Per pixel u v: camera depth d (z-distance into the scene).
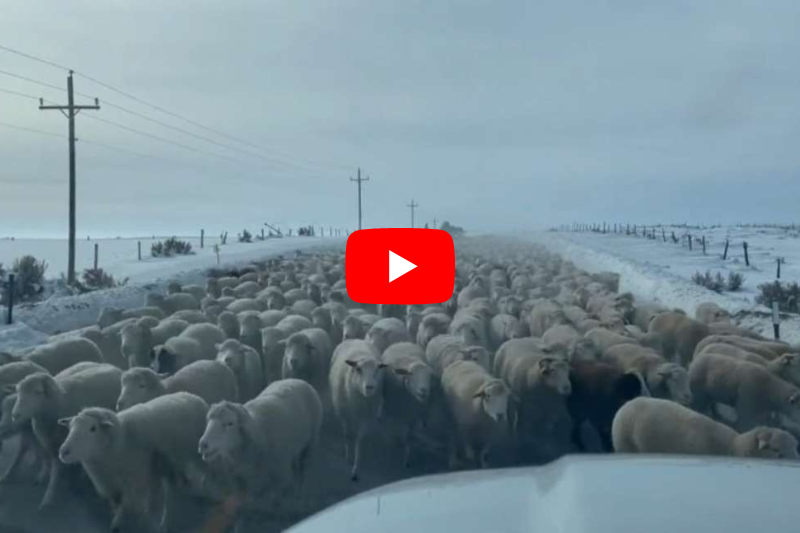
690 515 2.56
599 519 2.53
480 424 10.27
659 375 11.27
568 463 3.38
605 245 57.16
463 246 57.78
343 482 9.70
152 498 8.57
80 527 8.24
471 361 11.76
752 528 2.47
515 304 19.17
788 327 18.98
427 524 2.81
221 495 8.64
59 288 30.58
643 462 3.32
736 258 43.84
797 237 66.31
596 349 13.14
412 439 11.56
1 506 8.88
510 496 3.02
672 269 38.03
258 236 87.50
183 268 39.75
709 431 7.96
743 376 11.49
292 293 22.19
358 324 15.77
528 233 97.62
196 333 13.93
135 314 18.06
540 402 11.38
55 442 9.38
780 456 7.48
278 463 8.95
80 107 34.81
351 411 10.94
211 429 8.22
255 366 12.85
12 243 94.19
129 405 9.59
